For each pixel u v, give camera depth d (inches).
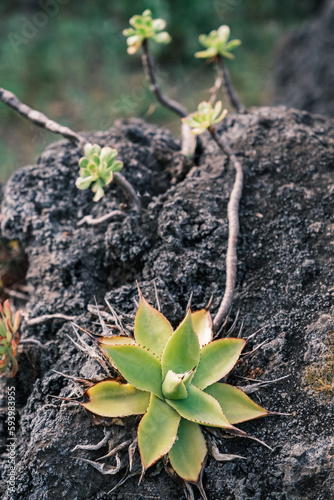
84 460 40.9
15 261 50.4
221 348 41.6
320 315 43.4
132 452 40.5
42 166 49.2
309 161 47.3
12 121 92.0
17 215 47.6
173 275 44.7
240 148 48.2
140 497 40.8
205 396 40.6
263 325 43.4
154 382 40.9
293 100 85.3
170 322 43.9
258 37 108.9
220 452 40.9
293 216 45.8
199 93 95.8
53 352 45.0
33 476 41.3
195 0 104.1
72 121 93.0
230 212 45.3
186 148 49.6
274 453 40.9
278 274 44.6
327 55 81.4
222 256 45.0
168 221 45.6
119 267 46.7
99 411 40.6
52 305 45.9
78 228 47.9
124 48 104.2
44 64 101.6
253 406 40.9
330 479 40.2
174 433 39.9
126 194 46.7
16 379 45.5
